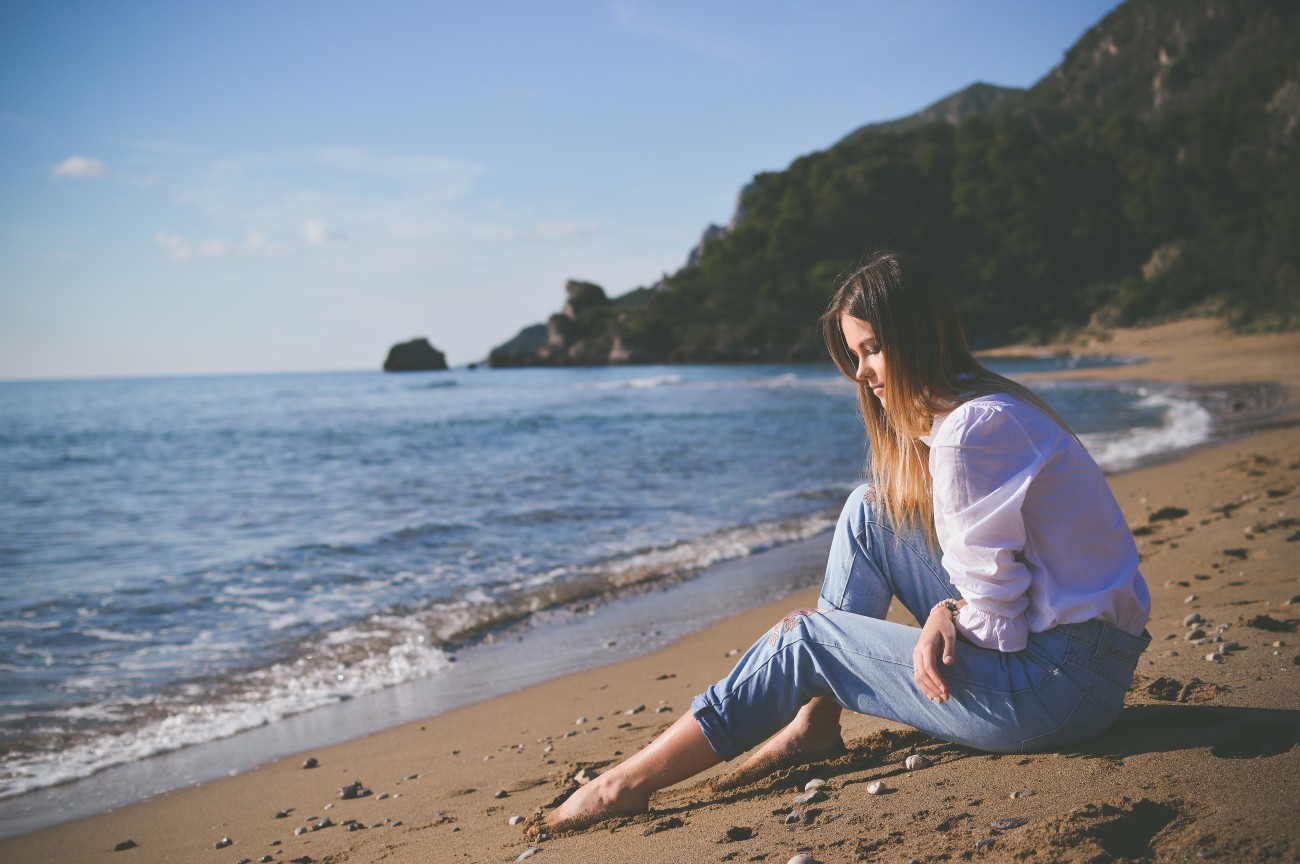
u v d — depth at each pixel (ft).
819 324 6.47
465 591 22.20
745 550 25.55
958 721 5.95
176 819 10.61
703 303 342.03
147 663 17.40
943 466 5.56
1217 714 6.56
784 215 341.62
